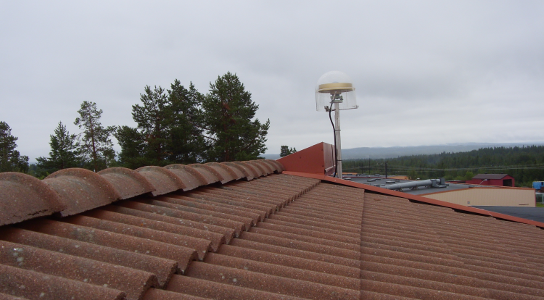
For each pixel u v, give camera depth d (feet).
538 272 13.44
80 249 6.76
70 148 110.42
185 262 7.31
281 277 7.65
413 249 12.94
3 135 121.39
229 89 90.53
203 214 11.32
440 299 8.76
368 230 14.74
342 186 25.46
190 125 86.63
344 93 30.12
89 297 5.16
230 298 6.57
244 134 87.30
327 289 7.48
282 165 28.71
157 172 13.85
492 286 10.74
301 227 12.73
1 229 7.02
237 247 9.14
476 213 25.00
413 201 25.00
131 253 6.86
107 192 9.98
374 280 9.50
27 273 5.40
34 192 7.92
